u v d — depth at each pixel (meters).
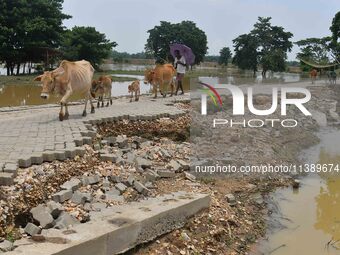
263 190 8.66
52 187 6.34
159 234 5.93
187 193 7.09
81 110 12.95
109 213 5.86
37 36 41.88
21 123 10.30
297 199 8.48
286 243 6.62
